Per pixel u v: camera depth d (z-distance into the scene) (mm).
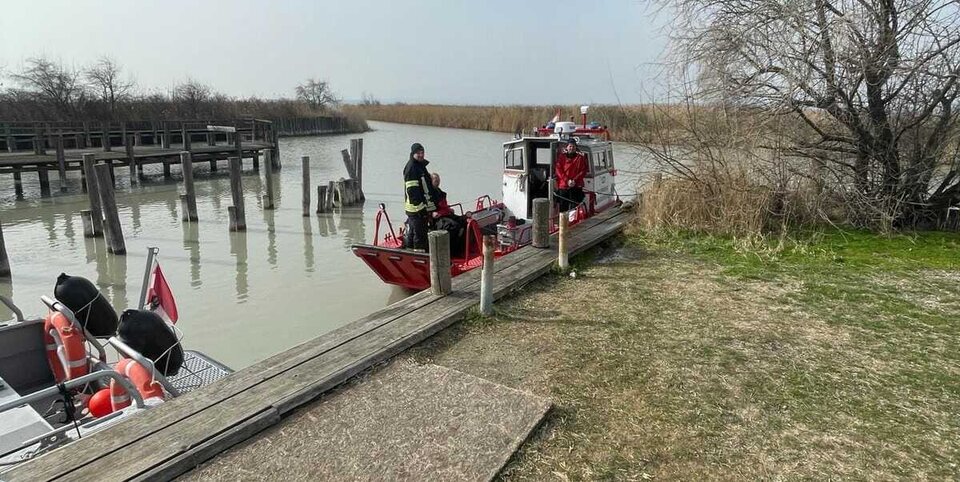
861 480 3086
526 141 9617
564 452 3352
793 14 7801
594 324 5320
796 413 3766
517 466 3219
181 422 3500
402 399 3918
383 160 30781
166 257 11875
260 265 11258
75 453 3172
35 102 37125
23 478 2936
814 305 5785
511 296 6145
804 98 8328
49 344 5266
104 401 4469
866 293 6105
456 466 3176
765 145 8719
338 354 4465
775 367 4430
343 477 3098
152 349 4613
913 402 3900
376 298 9234
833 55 7859
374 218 16484
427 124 69750
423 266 7781
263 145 27156
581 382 4203
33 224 14852
